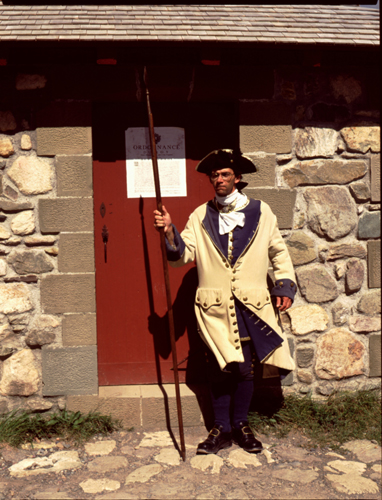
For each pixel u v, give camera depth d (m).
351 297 3.30
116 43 2.84
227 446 2.83
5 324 3.07
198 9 3.29
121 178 3.25
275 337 2.72
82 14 3.12
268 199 3.19
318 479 2.50
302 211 3.24
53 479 2.50
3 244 3.06
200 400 3.11
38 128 3.04
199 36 2.89
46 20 3.00
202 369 3.34
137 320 3.31
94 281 3.11
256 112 3.18
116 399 3.09
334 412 3.12
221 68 3.12
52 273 3.09
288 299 2.78
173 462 2.66
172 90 3.10
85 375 3.11
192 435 2.99
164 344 3.33
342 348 3.29
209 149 3.30
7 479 2.50
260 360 2.70
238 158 2.79
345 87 3.24
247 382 2.84
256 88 3.16
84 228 3.09
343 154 3.26
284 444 2.88
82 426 2.99
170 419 3.10
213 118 3.29
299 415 3.07
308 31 3.06
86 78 3.05
